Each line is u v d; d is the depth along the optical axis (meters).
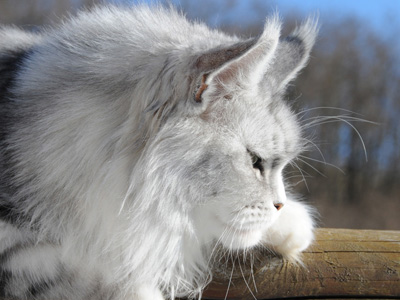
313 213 1.12
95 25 1.01
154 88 0.94
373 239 1.04
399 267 1.02
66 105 0.96
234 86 0.96
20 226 0.96
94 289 0.97
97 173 0.96
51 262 0.96
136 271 0.98
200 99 0.94
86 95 0.96
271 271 1.01
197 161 0.95
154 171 0.94
